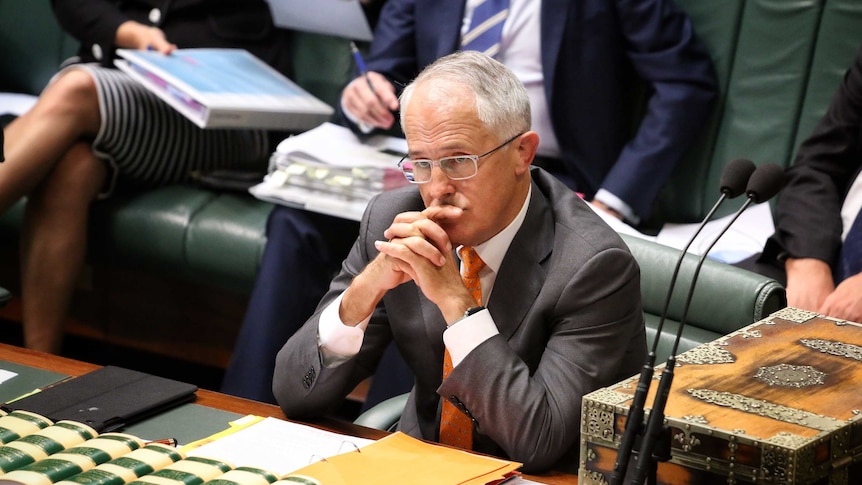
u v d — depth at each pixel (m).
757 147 9.86
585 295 5.62
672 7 10.02
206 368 11.83
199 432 5.49
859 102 8.87
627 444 4.36
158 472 4.73
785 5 9.70
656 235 9.92
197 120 10.19
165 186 11.50
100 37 11.59
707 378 4.95
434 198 5.60
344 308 5.87
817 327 5.58
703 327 7.45
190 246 10.84
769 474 4.30
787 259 8.67
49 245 10.76
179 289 11.81
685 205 10.17
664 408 4.38
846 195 8.90
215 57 11.33
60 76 10.83
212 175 11.48
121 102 10.83
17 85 13.35
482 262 5.85
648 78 10.05
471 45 10.19
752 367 5.07
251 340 10.02
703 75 9.95
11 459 4.77
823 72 9.58
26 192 10.52
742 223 9.61
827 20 9.54
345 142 10.25
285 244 10.05
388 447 5.24
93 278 12.19
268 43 12.02
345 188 9.69
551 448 5.32
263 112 10.38
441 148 5.48
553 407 5.39
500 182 5.59
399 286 6.07
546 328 5.77
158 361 11.95
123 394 5.80
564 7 9.89
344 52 11.92
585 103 10.05
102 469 4.72
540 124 10.17
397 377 9.20
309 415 5.92
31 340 10.85
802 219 8.71
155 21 11.65
